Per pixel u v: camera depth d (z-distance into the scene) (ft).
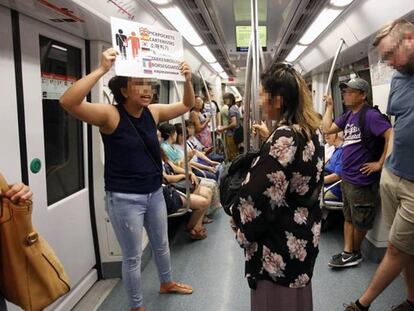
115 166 6.81
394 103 6.37
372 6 8.91
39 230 7.09
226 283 9.54
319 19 11.15
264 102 4.74
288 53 19.26
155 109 7.50
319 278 9.61
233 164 5.35
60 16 6.70
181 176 12.19
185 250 11.90
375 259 10.37
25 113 6.66
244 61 25.59
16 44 6.41
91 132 9.14
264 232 4.76
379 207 10.11
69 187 8.55
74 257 8.49
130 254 7.18
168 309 8.30
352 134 9.53
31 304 4.17
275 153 4.35
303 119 4.55
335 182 11.76
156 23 10.26
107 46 9.33
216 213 15.97
